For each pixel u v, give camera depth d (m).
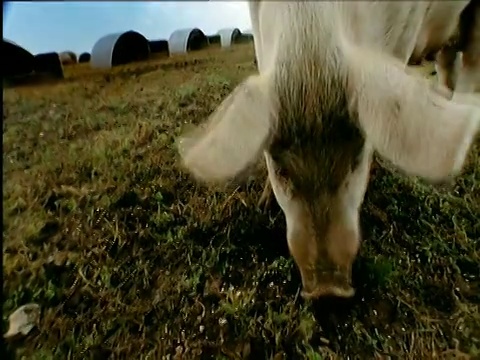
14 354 0.86
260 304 0.88
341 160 0.57
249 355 0.82
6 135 1.26
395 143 0.53
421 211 1.00
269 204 1.01
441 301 0.87
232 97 0.58
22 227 1.05
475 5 0.95
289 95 0.54
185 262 0.97
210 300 0.91
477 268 0.91
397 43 0.81
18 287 0.94
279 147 0.57
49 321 0.90
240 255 0.96
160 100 1.37
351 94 0.54
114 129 1.29
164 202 1.08
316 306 0.83
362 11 0.65
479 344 0.80
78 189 1.13
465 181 1.04
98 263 0.98
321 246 0.62
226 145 0.56
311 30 0.55
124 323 0.89
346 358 0.79
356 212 0.63
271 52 0.60
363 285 0.87
